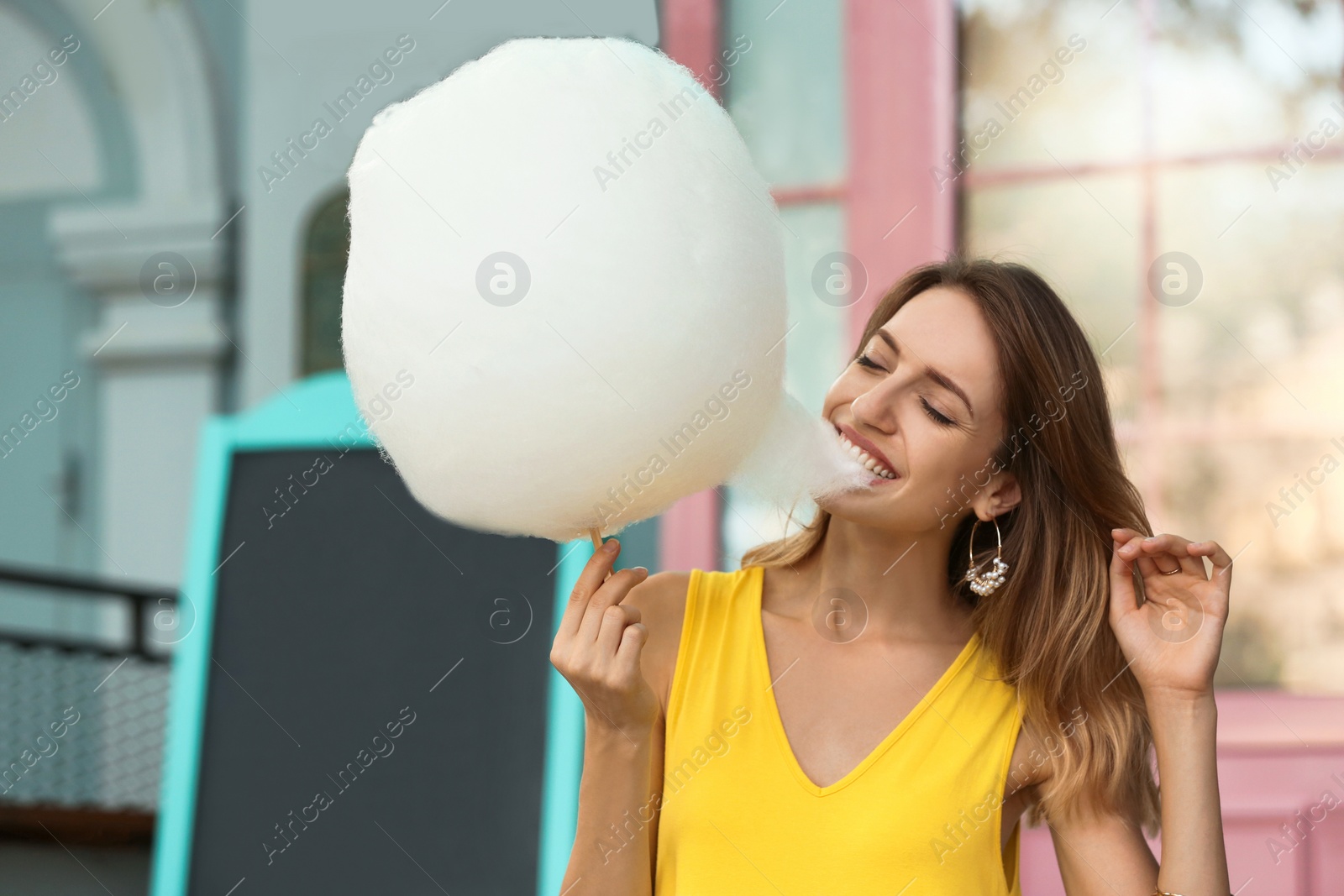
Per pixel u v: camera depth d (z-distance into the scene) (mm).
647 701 1177
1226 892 1244
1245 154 2750
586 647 1128
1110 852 1300
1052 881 2654
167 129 4250
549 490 1036
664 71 1072
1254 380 2729
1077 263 2812
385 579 2531
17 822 3061
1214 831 1256
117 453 4238
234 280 4195
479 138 995
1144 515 1373
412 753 2402
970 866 1228
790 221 2947
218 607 2580
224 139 4215
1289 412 2713
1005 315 1271
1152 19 2793
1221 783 2623
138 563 4199
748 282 1031
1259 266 2744
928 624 1360
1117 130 2803
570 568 2438
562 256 963
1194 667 1289
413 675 2457
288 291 4141
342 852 2371
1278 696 2654
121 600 4035
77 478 4262
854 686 1299
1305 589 2686
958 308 1281
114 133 4336
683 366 995
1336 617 2670
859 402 1233
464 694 2414
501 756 2352
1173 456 2744
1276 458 2713
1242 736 2625
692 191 1013
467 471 1029
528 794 2318
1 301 4379
